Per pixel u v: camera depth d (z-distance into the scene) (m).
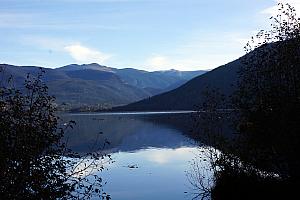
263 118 16.95
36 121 10.05
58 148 10.62
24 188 9.55
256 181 18.05
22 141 9.62
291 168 16.73
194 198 21.53
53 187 9.97
